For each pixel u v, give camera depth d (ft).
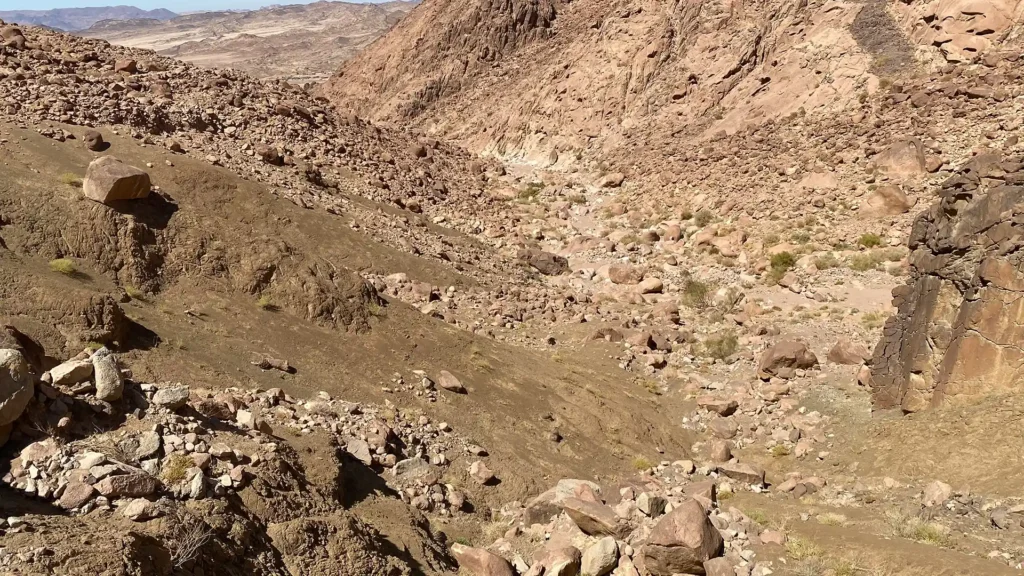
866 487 46.26
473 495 41.86
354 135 121.49
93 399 28.86
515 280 90.43
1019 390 46.75
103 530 22.54
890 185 96.27
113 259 47.65
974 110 105.81
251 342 47.50
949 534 37.35
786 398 61.57
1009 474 41.16
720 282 91.09
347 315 55.52
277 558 27.09
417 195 111.55
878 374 58.18
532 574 33.55
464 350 59.67
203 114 94.22
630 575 33.53
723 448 54.60
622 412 58.18
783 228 99.50
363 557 29.22
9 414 25.08
